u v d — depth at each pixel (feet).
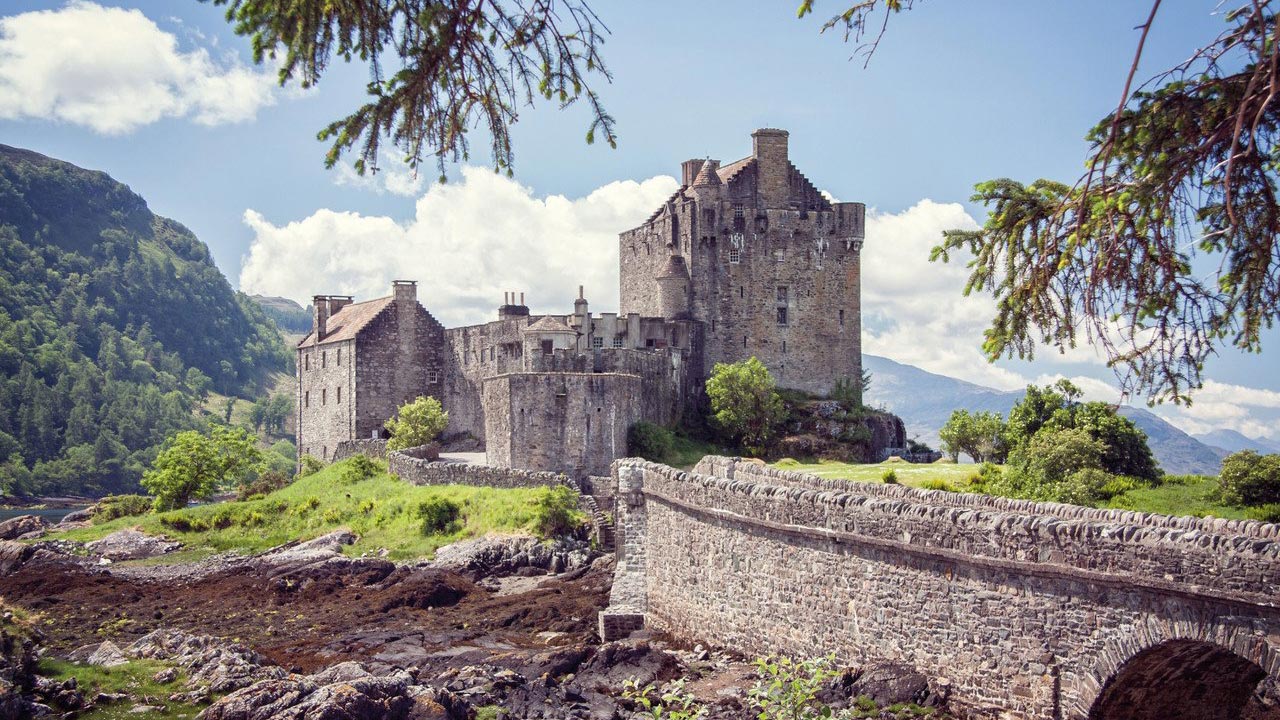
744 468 168.55
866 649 108.78
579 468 303.89
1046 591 90.89
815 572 115.75
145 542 276.62
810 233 424.46
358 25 68.49
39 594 214.48
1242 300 72.43
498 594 197.77
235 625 177.68
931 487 227.40
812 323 424.46
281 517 291.17
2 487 649.61
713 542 134.41
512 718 110.83
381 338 423.23
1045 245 74.02
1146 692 87.97
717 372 385.91
